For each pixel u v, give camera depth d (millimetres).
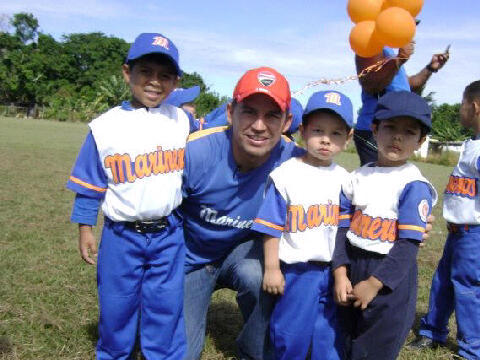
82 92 58938
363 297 2484
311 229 2637
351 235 2629
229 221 2840
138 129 2678
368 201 2564
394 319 2498
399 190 2512
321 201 2645
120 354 2756
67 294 3770
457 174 3375
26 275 4055
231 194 2758
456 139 39250
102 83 49719
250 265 2859
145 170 2645
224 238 2891
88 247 2756
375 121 2654
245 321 3004
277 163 2803
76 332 3195
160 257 2729
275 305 2764
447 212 3420
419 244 2488
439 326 3430
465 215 3283
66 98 48094
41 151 13734
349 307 2715
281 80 2543
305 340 2693
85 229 2730
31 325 3217
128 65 2785
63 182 8852
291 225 2643
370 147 3604
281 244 2678
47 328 3250
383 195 2539
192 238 2957
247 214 2834
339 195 2697
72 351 2973
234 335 3422
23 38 65375
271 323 2766
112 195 2670
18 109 48094
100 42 66688
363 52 3154
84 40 68312
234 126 2607
